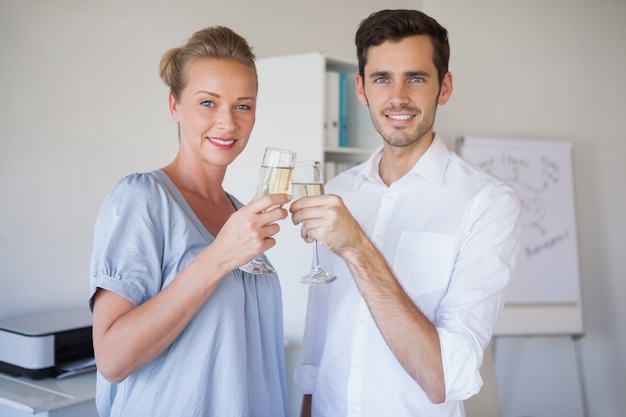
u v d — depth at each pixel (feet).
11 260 7.41
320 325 5.29
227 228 3.51
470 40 13.05
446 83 5.13
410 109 4.66
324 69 9.45
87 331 6.81
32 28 7.52
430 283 4.72
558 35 13.34
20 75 7.43
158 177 4.07
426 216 4.85
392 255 4.89
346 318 4.88
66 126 7.86
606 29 13.43
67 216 7.89
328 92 10.07
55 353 6.48
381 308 4.04
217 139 4.16
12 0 7.34
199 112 4.12
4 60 7.29
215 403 3.92
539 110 13.29
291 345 9.15
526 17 13.25
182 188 4.32
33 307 7.61
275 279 4.53
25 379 6.47
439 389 4.07
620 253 13.35
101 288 3.70
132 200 3.80
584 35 13.39
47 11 7.65
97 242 3.78
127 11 8.47
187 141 4.27
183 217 3.94
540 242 12.32
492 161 12.35
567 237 12.42
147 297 3.74
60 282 7.85
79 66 7.97
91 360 6.77
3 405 6.23
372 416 4.64
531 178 12.42
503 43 13.19
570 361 13.15
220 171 4.46
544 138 13.28
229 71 4.10
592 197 13.30
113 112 8.33
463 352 4.04
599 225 13.30
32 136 7.55
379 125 4.78
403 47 4.59
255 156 9.75
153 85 8.79
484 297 4.35
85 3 8.02
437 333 4.08
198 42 4.15
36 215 7.61
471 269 4.46
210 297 3.91
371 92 4.78
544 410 13.05
